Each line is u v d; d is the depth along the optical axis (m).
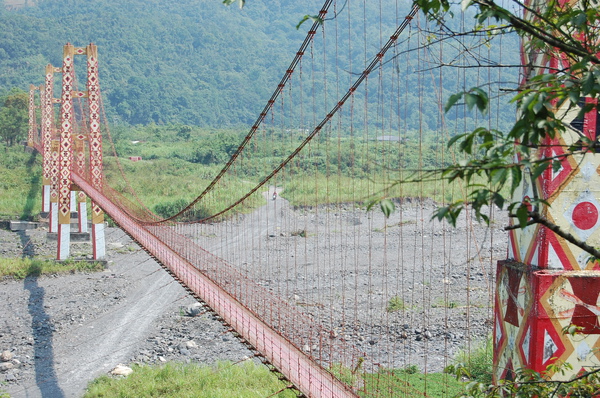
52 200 39.97
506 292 5.60
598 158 5.07
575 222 5.12
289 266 30.78
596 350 5.06
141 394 15.09
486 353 14.24
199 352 18.66
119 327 21.53
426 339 17.53
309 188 45.56
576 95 3.09
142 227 24.33
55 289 26.78
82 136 32.44
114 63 165.62
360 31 143.50
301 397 8.29
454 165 3.09
